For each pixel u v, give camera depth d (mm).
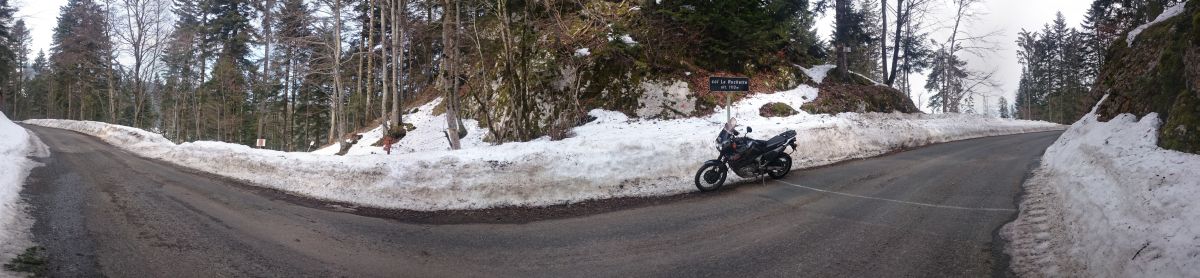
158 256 4883
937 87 46531
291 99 39500
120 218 6398
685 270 4492
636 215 6734
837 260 4594
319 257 4980
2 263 4348
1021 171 8891
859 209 6570
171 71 35438
